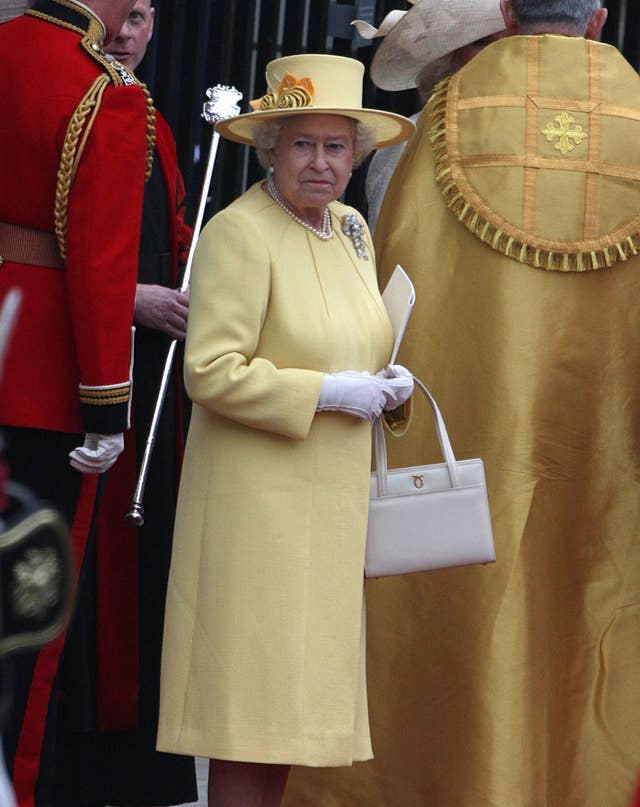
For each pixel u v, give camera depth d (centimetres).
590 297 1488
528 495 1478
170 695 1261
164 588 1572
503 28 1648
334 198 1291
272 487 1248
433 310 1504
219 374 1227
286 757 1224
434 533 1320
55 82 1266
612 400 1500
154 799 1572
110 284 1245
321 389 1240
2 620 699
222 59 2059
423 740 1493
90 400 1252
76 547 1302
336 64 1294
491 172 1484
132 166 1262
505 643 1464
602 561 1504
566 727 1503
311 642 1246
